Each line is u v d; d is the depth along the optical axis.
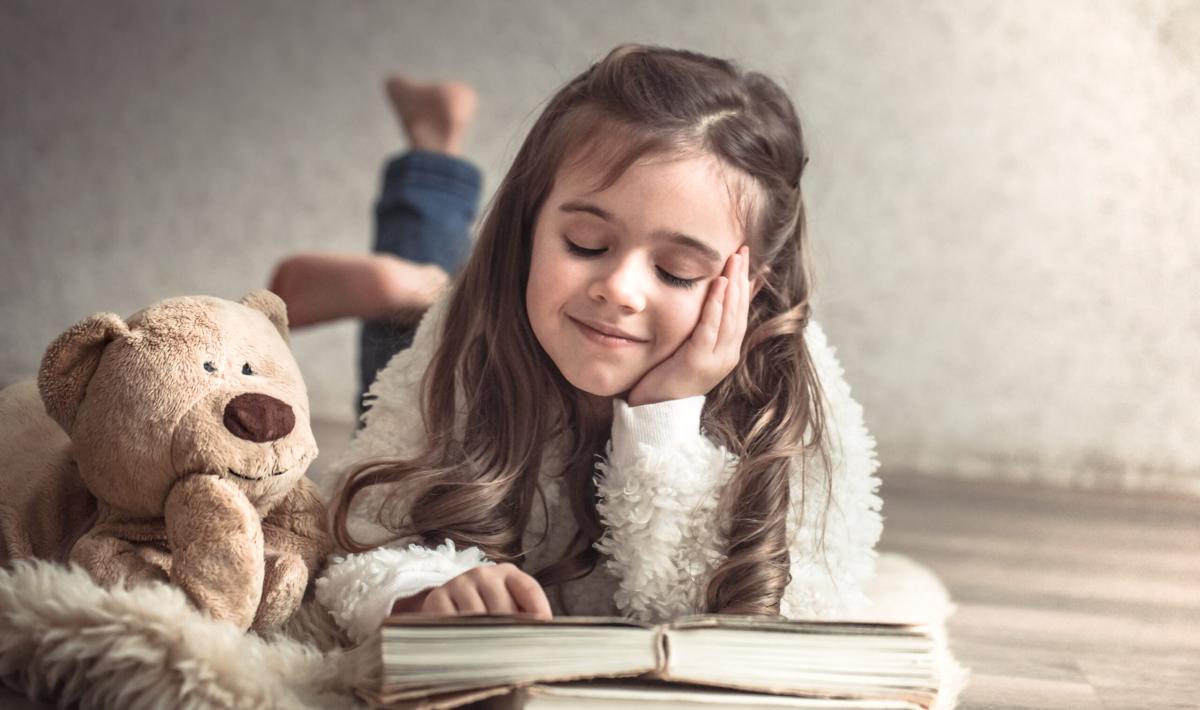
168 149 2.88
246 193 2.89
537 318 0.84
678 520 0.82
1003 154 2.69
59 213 2.88
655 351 0.84
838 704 0.63
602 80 0.86
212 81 2.87
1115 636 1.17
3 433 0.84
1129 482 2.67
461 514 0.87
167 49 2.86
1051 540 1.83
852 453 0.90
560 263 0.82
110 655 0.63
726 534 0.83
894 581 1.28
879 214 2.72
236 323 0.77
